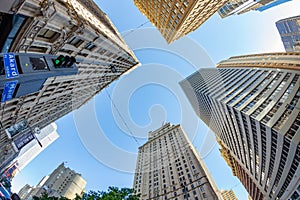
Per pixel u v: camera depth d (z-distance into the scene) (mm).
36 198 18797
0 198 13688
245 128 46000
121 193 19547
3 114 22359
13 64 5996
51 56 7824
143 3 63781
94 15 35531
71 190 116250
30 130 28125
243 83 58469
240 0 72188
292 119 31844
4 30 12516
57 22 17094
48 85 24047
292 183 37219
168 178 65375
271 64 56188
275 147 36000
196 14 49875
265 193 55406
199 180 56469
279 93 39844
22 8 12305
